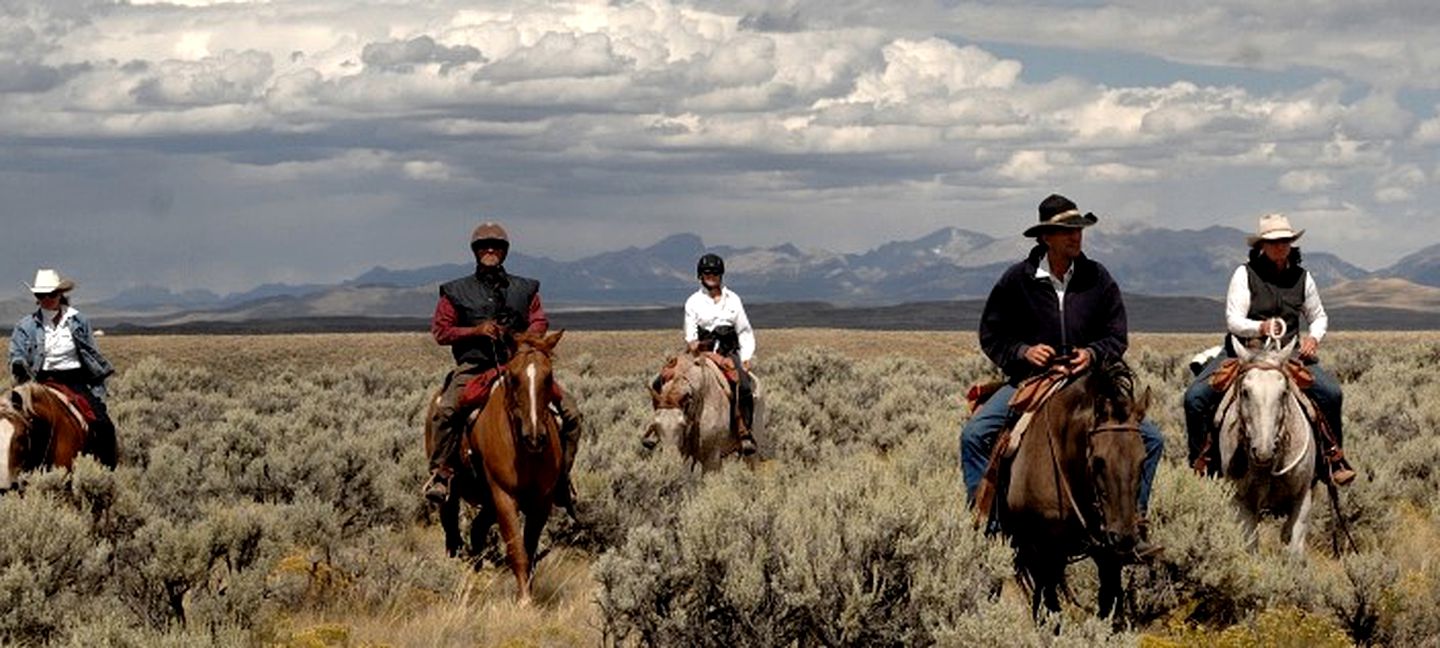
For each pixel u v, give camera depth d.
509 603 11.11
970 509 9.21
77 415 13.89
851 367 36.69
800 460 19.22
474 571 12.35
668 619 8.37
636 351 81.00
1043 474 8.70
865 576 8.07
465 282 12.68
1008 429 9.09
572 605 11.05
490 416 11.89
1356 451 16.42
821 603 7.97
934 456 13.70
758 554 8.20
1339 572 11.82
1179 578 9.94
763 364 37.22
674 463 14.59
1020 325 9.34
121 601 9.91
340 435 20.95
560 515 13.43
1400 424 19.91
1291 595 9.93
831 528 8.31
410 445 18.67
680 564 8.49
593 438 20.80
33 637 9.11
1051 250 9.12
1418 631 9.79
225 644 8.52
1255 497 11.65
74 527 10.07
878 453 22.50
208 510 14.21
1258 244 11.95
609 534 13.41
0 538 9.72
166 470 16.44
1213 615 10.00
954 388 32.03
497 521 12.64
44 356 14.16
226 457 18.00
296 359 75.25
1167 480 10.41
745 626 8.12
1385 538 13.78
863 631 7.91
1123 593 9.63
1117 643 7.16
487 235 12.60
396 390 33.88
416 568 11.40
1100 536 8.38
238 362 73.75
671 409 15.62
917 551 8.02
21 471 13.03
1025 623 7.69
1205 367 12.40
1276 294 11.91
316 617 10.53
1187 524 9.99
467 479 12.45
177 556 9.97
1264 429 11.02
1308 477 11.47
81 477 11.72
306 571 11.33
